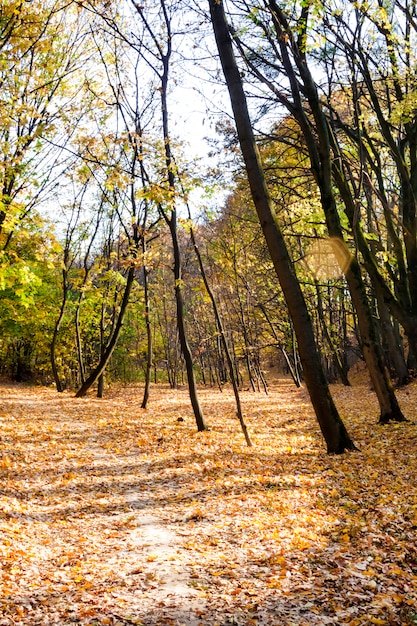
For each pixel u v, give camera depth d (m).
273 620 4.57
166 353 45.62
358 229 15.27
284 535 6.75
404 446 11.79
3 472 9.88
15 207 11.72
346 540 6.53
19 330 31.47
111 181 10.41
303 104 16.72
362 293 14.73
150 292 38.75
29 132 15.12
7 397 23.27
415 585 5.21
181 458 12.38
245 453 12.70
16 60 12.06
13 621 4.51
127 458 12.58
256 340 42.97
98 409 21.50
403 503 7.82
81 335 37.44
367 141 15.99
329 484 9.30
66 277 29.55
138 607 4.85
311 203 16.81
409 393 21.64
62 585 5.43
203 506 8.43
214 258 32.00
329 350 35.78
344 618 4.59
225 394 35.91
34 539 6.84
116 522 7.81
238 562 6.00
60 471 10.79
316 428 17.08
